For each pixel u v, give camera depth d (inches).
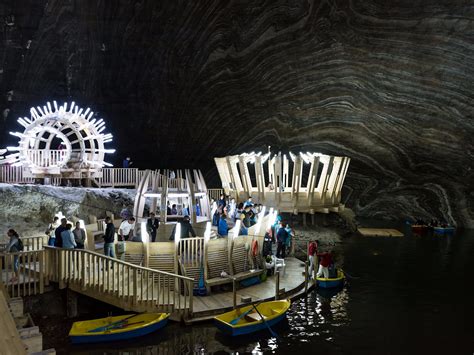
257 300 614.5
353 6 967.0
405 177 1416.1
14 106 1225.4
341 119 1282.0
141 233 629.9
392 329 574.9
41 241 660.7
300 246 1017.5
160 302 569.0
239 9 1072.8
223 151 1453.0
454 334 561.9
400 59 1015.6
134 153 1427.2
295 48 1109.1
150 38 1171.9
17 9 1110.4
